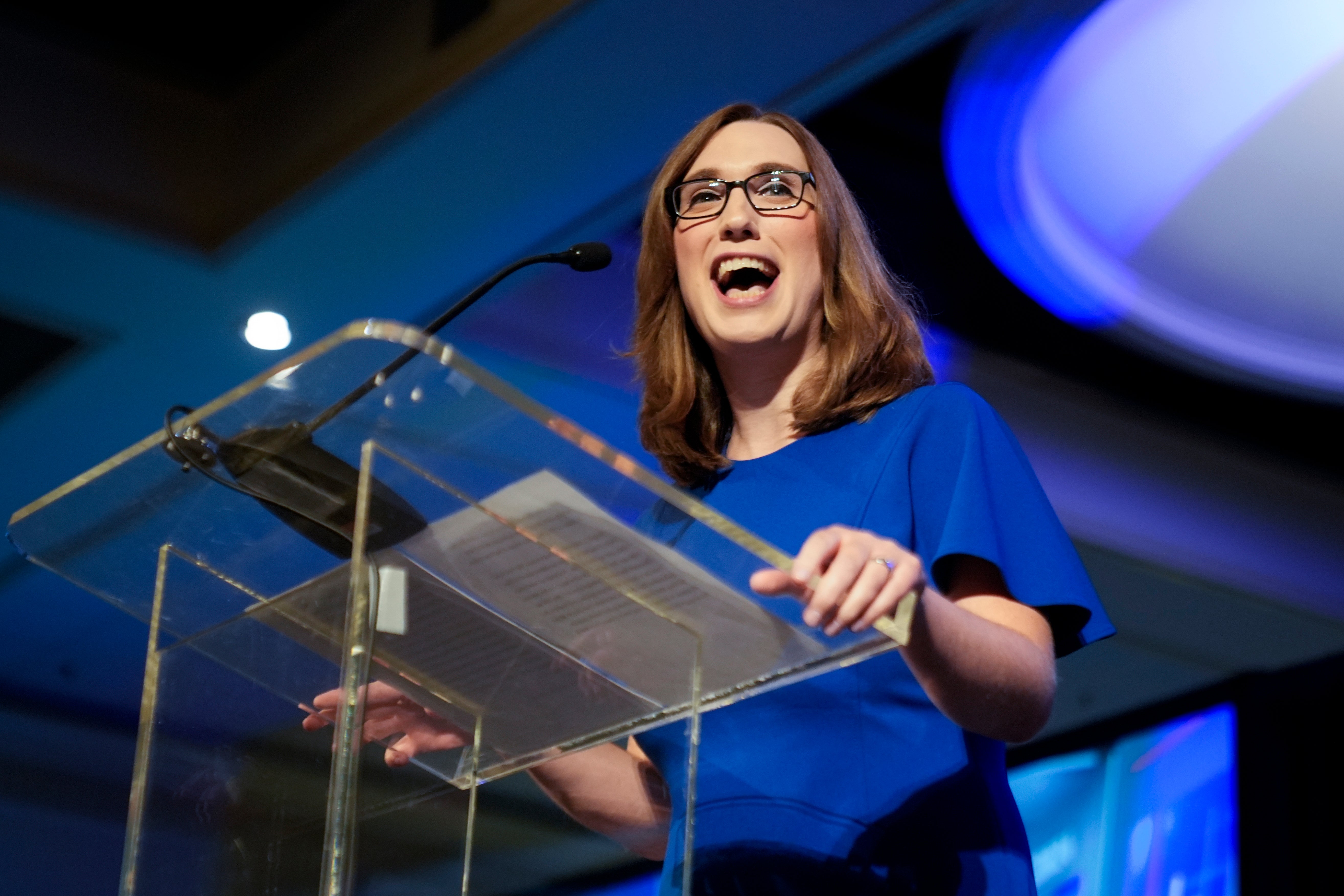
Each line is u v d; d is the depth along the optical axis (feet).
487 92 40.47
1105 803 73.20
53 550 16.56
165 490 14.85
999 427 18.13
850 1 37.19
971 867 15.97
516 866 15.48
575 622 14.15
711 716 17.15
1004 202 50.57
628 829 16.71
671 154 21.94
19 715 71.87
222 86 48.60
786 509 18.42
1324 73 47.60
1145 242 53.31
